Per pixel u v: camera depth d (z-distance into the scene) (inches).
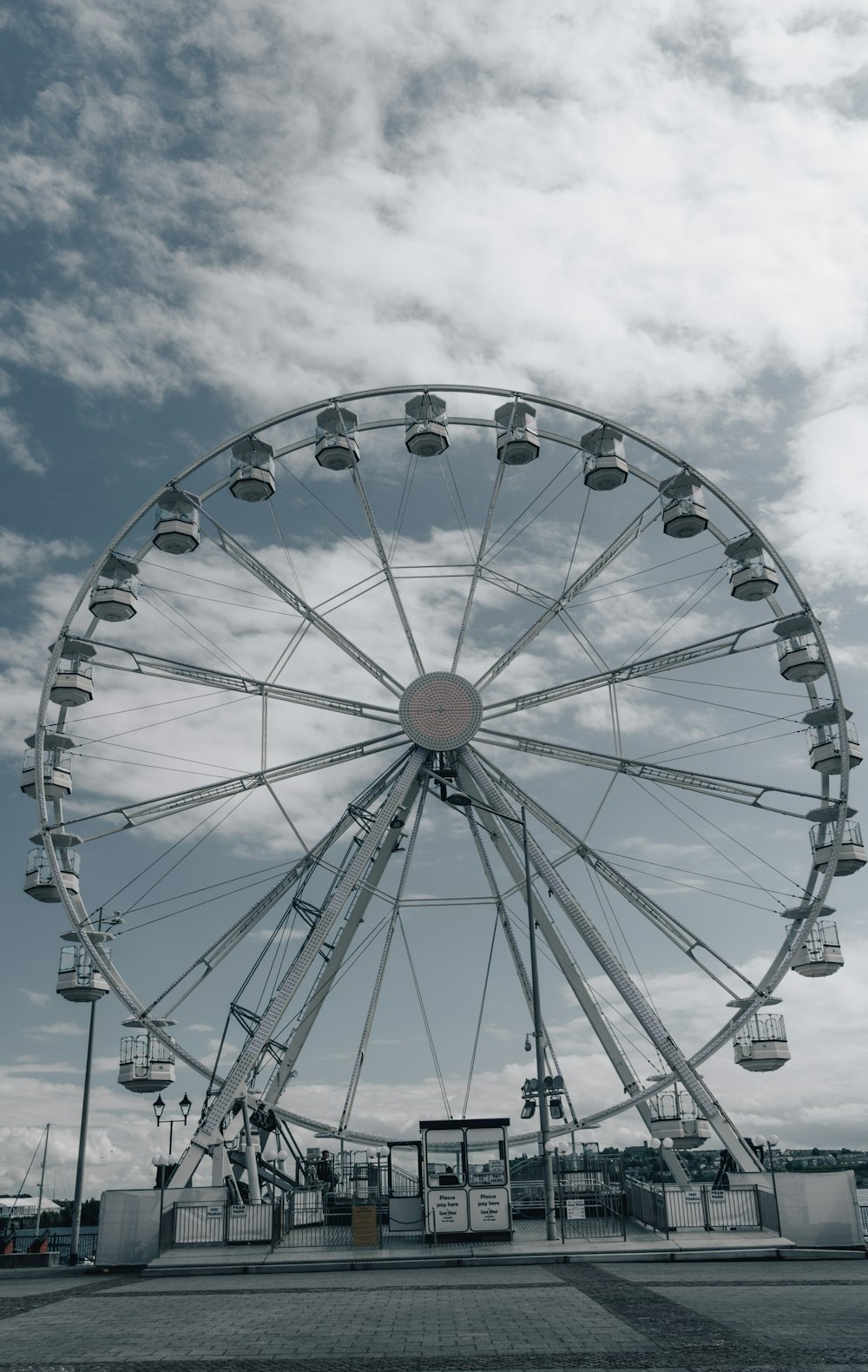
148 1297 828.0
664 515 1633.9
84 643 1531.7
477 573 1644.9
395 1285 850.8
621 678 1608.0
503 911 1702.8
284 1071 1590.8
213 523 1568.7
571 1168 1551.4
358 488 1652.3
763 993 1469.0
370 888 1579.7
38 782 1499.8
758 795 1544.0
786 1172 1269.7
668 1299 691.4
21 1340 587.5
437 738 1594.5
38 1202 1857.8
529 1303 693.9
